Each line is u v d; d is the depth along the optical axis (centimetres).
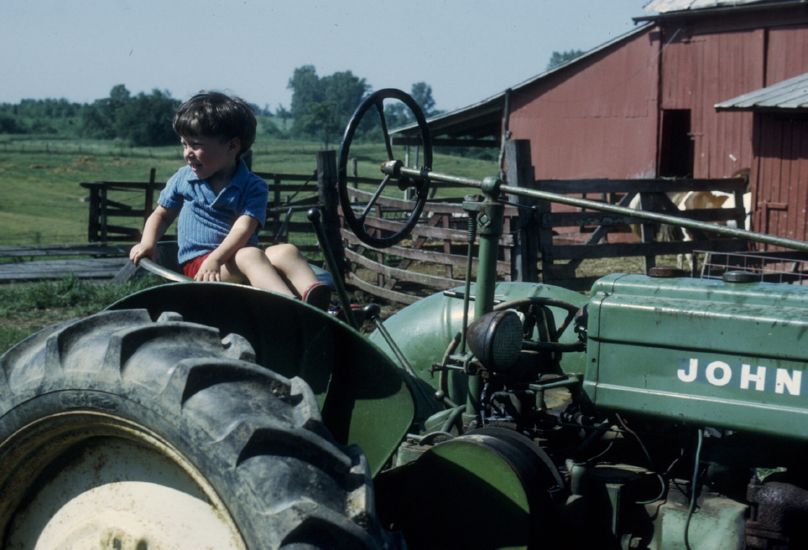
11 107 19150
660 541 339
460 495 334
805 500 317
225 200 387
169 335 283
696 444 348
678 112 2081
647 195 1245
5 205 3919
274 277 365
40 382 288
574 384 371
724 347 325
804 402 314
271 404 265
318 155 1301
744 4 1828
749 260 1354
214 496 257
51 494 309
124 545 288
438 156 8150
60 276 1410
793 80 1628
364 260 1316
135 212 1820
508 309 375
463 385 407
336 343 333
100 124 13125
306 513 243
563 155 2180
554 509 337
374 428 328
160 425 262
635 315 340
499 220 358
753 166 1592
